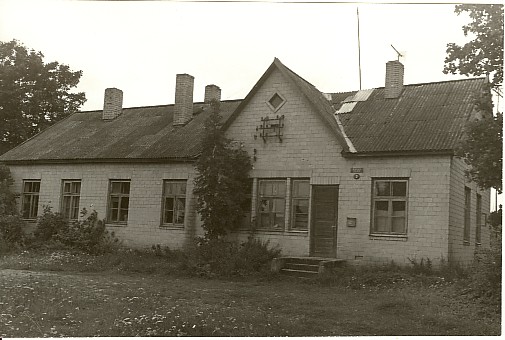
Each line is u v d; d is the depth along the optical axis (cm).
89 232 2272
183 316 1046
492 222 1412
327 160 1888
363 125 1942
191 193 2144
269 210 1980
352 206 1825
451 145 1672
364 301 1298
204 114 2500
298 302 1275
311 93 2047
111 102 2762
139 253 2139
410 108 1955
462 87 1980
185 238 2128
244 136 2044
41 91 3438
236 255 1764
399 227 1759
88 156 2386
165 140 2323
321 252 1869
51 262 1911
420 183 1723
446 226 1667
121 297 1248
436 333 989
